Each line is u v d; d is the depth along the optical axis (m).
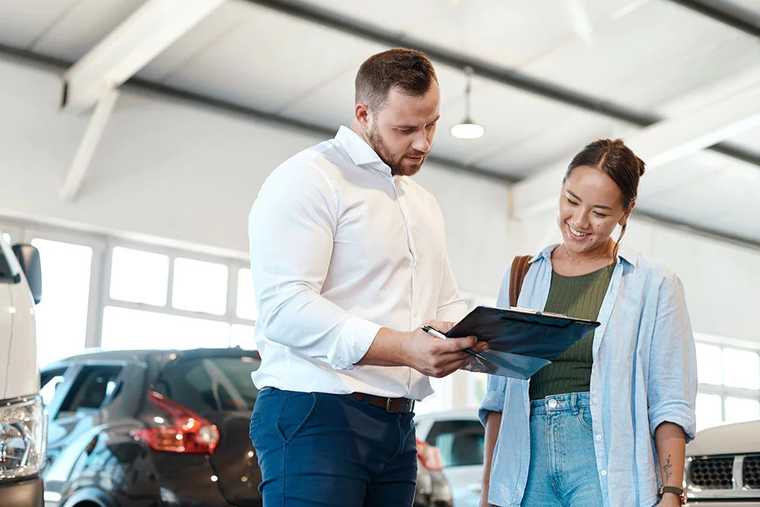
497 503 2.72
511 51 10.65
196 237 11.26
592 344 2.68
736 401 17.06
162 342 11.27
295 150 12.07
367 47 10.32
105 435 5.07
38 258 3.82
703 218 15.98
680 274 16.03
